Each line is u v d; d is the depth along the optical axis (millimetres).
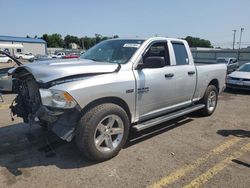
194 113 6738
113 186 3352
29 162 3951
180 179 3543
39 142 4668
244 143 4836
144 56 4598
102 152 3896
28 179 3482
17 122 5809
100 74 3920
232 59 20438
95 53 5012
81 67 3822
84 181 3453
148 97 4566
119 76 4074
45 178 3512
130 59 4398
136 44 4699
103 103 3938
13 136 4961
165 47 5145
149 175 3627
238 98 9750
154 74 4633
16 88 4469
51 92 3547
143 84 4402
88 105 3779
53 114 3529
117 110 3969
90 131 3701
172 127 5695
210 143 4816
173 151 4422
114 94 3963
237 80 11094
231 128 5734
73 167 3809
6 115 6422
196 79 5840
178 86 5266
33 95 4027
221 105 8227
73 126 3707
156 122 4738
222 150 4496
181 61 5488
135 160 4055
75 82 3617
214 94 6723
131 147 4543
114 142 4102
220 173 3711
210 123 6066
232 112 7230
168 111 5262
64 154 4207
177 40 5496
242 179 3555
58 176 3564
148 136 5094
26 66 4027
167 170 3775
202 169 3818
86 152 3777
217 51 45469
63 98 3494
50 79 3574
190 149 4520
